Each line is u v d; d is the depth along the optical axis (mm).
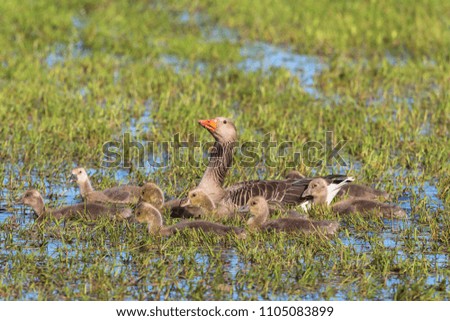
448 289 11891
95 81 24656
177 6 39219
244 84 25188
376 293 11742
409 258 12930
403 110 22484
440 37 31984
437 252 13203
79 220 14484
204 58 29344
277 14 36594
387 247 13414
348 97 23641
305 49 31156
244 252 12945
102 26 32625
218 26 35469
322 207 15328
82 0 38344
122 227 14203
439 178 17297
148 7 38750
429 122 21953
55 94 23000
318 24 34375
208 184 16297
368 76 26656
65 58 28062
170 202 15547
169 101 23281
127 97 23734
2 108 21156
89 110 21562
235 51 29922
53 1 37594
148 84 24422
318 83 25969
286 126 20891
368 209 15008
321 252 13156
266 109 22078
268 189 15875
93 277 11898
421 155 18641
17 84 24094
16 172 17312
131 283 11859
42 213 14617
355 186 16344
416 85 25453
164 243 13367
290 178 16766
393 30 32969
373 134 20375
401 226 14508
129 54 29219
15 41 30109
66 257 12547
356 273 12344
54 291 11641
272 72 26938
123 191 16109
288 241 13633
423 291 11641
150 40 31609
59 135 19641
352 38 32375
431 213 15047
